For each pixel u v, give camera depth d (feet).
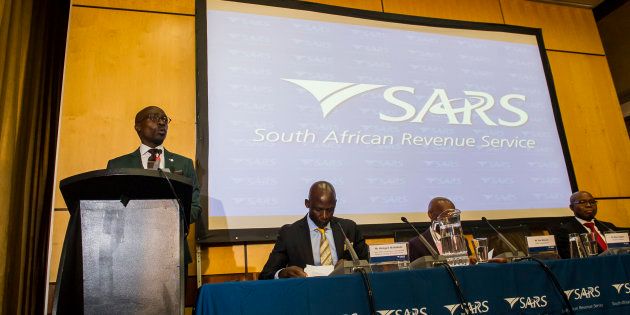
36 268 10.94
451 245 7.36
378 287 5.38
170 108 11.54
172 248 5.17
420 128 13.16
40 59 11.86
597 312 6.22
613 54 20.38
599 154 15.06
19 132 10.27
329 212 8.75
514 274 5.98
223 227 10.81
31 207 10.98
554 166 14.15
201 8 12.17
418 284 5.54
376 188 12.25
